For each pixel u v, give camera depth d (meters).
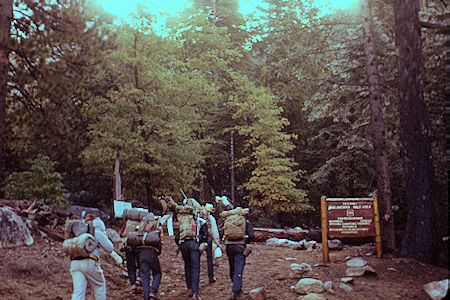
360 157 16.75
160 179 17.02
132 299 6.84
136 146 15.38
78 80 11.06
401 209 13.82
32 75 10.26
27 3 11.02
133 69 16.84
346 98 14.66
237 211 7.13
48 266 7.17
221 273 8.75
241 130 22.55
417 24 9.31
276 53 14.72
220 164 27.22
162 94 17.17
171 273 8.76
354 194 21.20
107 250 5.77
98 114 16.09
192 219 7.18
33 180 11.79
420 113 9.07
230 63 28.06
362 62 13.66
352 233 9.39
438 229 8.81
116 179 14.73
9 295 5.96
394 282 7.52
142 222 6.84
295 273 8.13
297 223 24.25
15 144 12.20
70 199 19.61
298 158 27.16
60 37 10.02
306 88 15.63
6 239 7.58
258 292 6.90
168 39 18.02
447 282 6.71
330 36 13.58
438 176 11.17
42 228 9.21
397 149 13.51
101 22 11.02
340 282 7.55
